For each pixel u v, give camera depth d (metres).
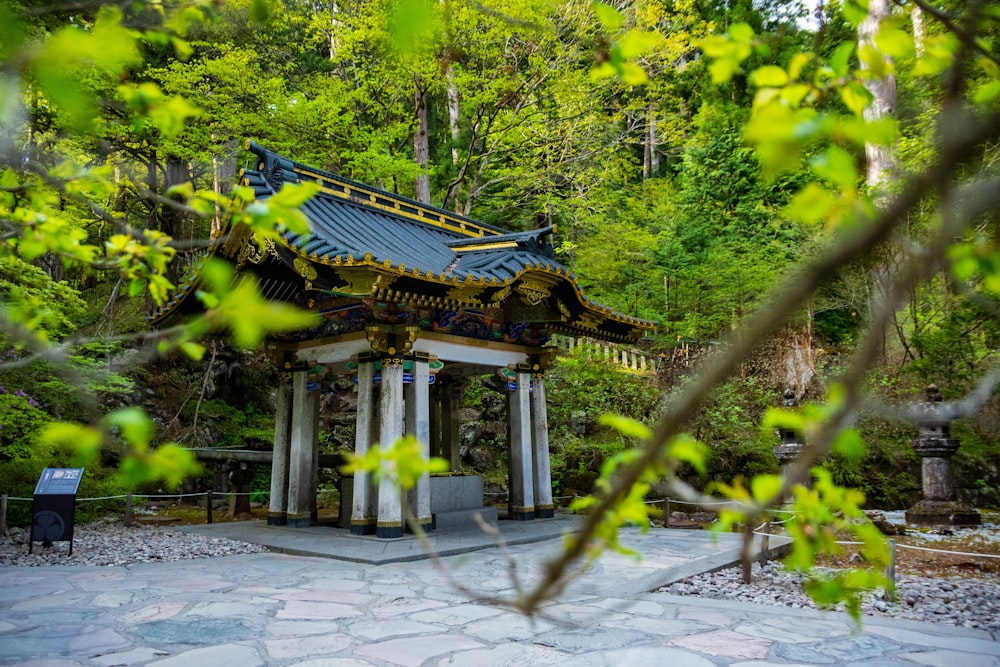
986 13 0.94
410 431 11.43
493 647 5.45
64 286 9.41
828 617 6.39
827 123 0.87
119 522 13.75
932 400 11.89
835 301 16.48
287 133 18.72
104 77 8.96
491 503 17.89
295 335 13.02
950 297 7.84
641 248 24.39
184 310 12.03
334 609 6.75
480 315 12.90
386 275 9.95
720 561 9.01
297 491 12.47
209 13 2.32
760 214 22.05
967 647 5.40
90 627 6.00
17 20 0.99
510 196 24.12
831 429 0.85
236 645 5.47
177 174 17.80
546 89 21.64
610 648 5.40
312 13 22.42
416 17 0.95
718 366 0.72
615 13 1.33
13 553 10.18
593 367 18.14
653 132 24.86
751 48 1.37
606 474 1.07
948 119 0.73
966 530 12.71
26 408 12.16
